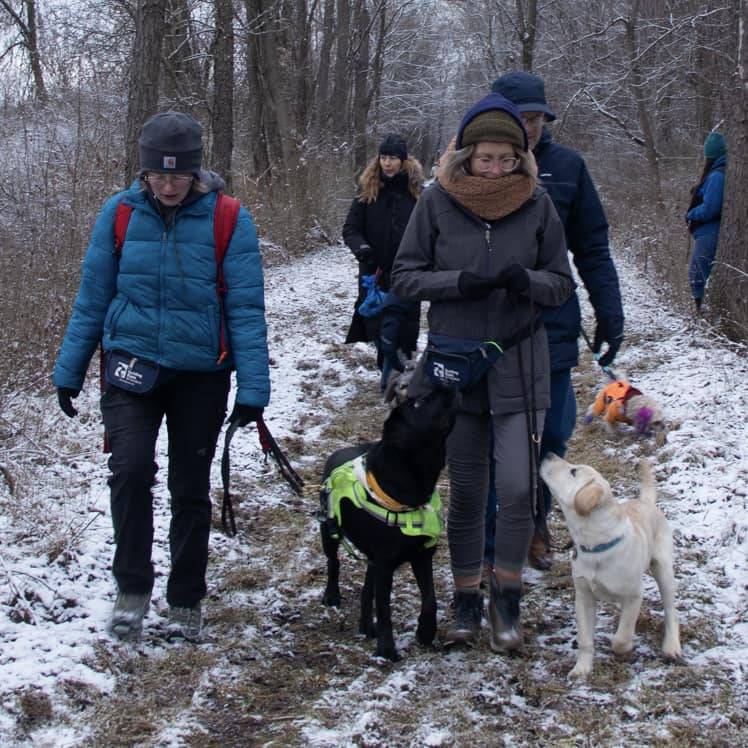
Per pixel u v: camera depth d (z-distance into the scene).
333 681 3.68
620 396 6.50
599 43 23.48
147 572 3.88
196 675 3.68
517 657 3.82
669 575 3.79
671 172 21.44
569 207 4.39
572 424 4.54
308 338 9.98
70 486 5.27
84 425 6.41
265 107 19.02
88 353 3.91
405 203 7.68
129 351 3.80
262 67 18.81
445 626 4.13
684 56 19.45
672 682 3.58
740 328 8.45
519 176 3.70
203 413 3.90
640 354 8.82
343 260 16.59
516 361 3.79
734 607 4.17
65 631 3.82
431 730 3.31
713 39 18.70
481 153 3.68
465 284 3.66
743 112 8.23
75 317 3.90
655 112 22.11
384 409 7.64
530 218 3.79
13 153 8.18
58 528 4.64
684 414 6.66
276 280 14.01
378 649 3.84
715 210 8.95
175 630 3.98
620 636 3.73
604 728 3.29
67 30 16.45
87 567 4.40
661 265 12.22
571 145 26.14
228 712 3.45
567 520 3.68
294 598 4.45
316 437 6.88
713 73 19.02
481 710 3.45
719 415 6.51
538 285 3.68
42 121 8.55
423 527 3.67
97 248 3.85
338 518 3.81
